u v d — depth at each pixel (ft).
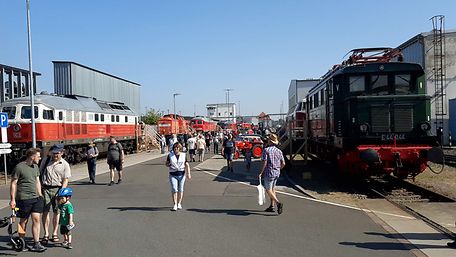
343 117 49.39
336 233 27.96
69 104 92.02
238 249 24.70
